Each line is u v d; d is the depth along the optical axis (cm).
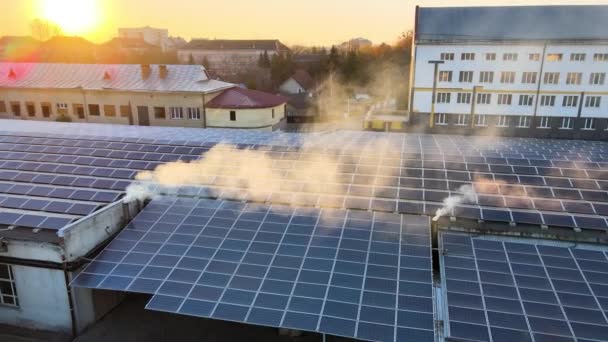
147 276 1745
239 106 5288
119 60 12975
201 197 2273
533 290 1591
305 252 1831
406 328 1457
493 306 1529
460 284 1642
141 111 5550
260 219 2070
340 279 1673
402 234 1911
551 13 6228
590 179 2267
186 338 1861
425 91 6462
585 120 6125
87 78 5847
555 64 6022
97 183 2405
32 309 1903
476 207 2059
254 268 1756
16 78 6012
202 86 5497
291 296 1606
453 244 1873
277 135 3456
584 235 1886
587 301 1528
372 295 1594
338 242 1880
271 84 10612
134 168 2597
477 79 6278
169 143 2964
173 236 1981
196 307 1581
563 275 1658
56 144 3003
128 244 1945
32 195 2261
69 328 1875
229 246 1894
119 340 1847
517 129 6344
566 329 1420
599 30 5953
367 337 1433
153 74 5756
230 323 1956
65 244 1775
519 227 1941
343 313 1522
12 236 1820
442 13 6488
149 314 2025
